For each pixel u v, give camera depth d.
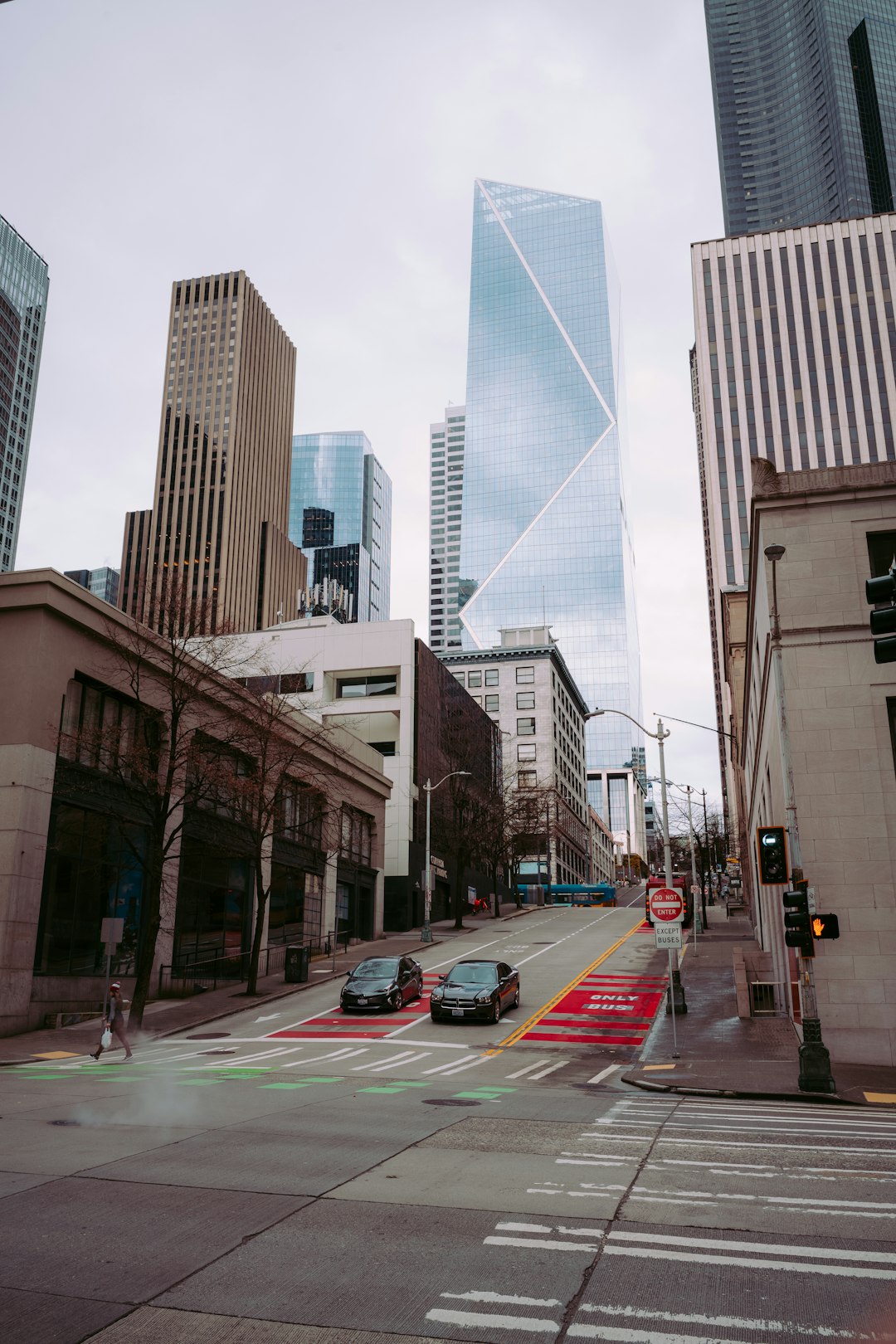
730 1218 7.82
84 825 29.53
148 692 32.56
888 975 20.78
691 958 42.31
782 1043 23.38
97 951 29.92
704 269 128.62
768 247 127.44
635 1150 10.83
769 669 26.72
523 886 112.00
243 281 186.88
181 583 34.94
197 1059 21.50
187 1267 6.52
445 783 72.00
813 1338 5.42
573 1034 25.95
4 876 26.00
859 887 21.31
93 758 29.94
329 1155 10.23
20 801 26.48
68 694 29.62
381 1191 8.66
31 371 192.25
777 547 20.47
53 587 28.22
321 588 82.56
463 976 29.22
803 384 121.81
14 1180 8.88
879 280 123.69
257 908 36.72
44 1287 6.12
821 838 21.72
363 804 56.12
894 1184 9.09
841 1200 8.41
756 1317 5.71
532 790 90.94
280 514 194.12
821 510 23.61
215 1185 8.77
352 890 53.72
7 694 27.38
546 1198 8.45
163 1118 12.61
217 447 176.12
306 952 37.91
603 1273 6.46
